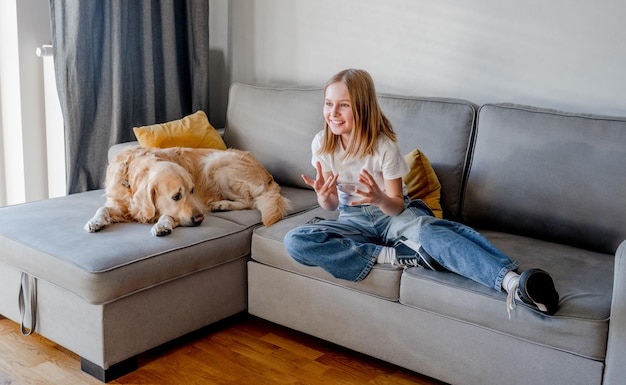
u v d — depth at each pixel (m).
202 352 2.36
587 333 1.77
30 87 3.15
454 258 1.98
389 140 2.17
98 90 3.10
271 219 2.49
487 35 2.77
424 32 2.93
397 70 3.04
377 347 2.20
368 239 2.24
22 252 2.21
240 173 2.66
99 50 3.08
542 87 2.68
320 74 3.31
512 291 1.84
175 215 2.38
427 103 2.67
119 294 2.07
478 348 1.98
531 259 2.13
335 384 2.16
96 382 2.15
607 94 2.55
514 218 2.41
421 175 2.46
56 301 2.22
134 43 3.22
